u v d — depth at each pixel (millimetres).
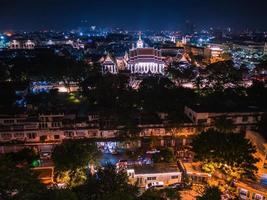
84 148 76812
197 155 80562
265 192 71938
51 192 51625
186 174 80188
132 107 121688
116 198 52969
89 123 101062
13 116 102438
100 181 61812
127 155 92750
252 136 92062
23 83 168375
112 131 99812
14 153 85188
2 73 183750
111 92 136750
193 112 105625
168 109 115938
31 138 98000
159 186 77812
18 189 49031
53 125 100250
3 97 138125
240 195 75188
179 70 186625
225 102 126250
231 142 78125
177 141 100375
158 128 100750
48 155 93188
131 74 196875
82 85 160000
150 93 135500
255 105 120812
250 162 76062
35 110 114188
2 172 49875
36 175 55562
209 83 170250
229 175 78500
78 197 55469
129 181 68688
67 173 74062
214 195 65188
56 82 184875
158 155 87938
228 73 177625
